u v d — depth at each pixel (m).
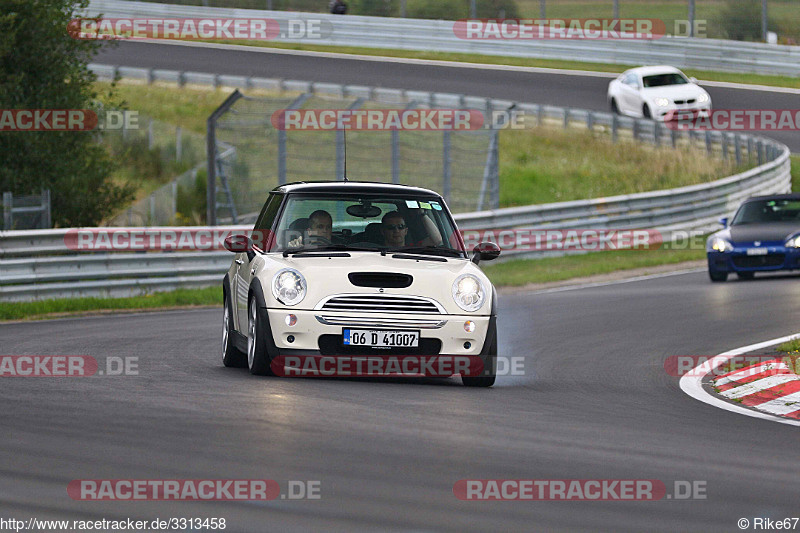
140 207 105.31
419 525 16.45
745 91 141.75
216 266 68.81
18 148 78.00
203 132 129.75
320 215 34.44
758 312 54.56
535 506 17.80
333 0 174.75
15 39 77.50
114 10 170.88
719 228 101.56
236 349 35.72
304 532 15.98
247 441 22.12
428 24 163.50
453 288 32.00
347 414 25.73
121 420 24.30
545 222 88.94
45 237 60.69
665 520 17.22
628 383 35.53
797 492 19.52
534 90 142.75
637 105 131.25
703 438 25.16
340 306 31.45
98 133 83.94
